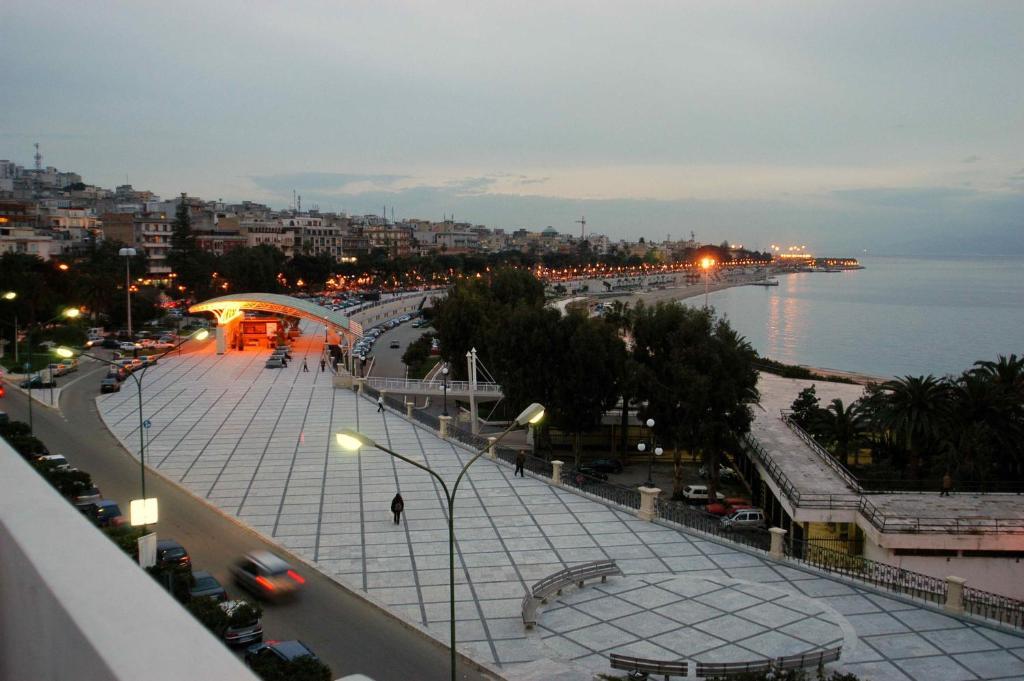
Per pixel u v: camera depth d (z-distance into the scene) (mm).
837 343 132750
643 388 42844
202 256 137500
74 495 32531
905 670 20891
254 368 74312
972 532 28688
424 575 27422
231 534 31094
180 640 1940
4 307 72125
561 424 47250
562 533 31750
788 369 79688
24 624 2514
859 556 28516
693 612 24516
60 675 2146
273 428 49656
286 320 97125
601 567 26812
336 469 40562
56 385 63031
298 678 18234
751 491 42812
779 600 25422
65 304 85375
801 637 22766
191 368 73688
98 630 1954
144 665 1771
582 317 48656
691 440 40844
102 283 93188
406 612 24500
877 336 142875
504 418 59281
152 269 145250
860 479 36094
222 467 40688
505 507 34906
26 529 2684
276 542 30297
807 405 50906
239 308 82125
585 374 45656
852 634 23000
